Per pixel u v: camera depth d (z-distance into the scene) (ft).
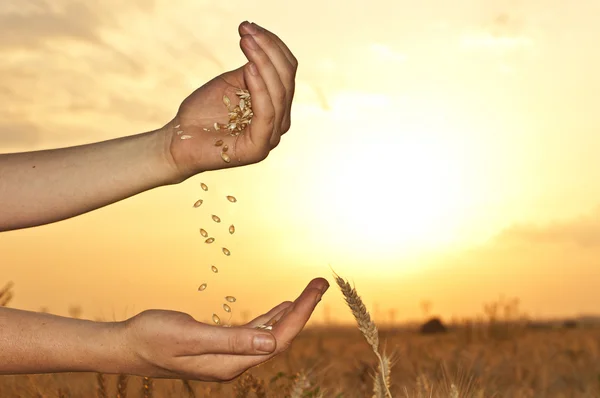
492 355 13.67
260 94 2.65
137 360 2.49
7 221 2.87
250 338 2.39
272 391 4.91
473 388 5.64
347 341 17.81
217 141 2.88
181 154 2.89
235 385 4.96
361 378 6.70
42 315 2.58
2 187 2.88
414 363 10.37
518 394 8.30
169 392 5.67
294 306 2.52
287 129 2.87
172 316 2.46
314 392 3.91
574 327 30.25
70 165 2.94
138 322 2.48
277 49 2.63
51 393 5.71
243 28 2.60
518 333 20.80
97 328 2.54
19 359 2.49
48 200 2.88
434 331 27.94
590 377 9.59
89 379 6.45
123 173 2.92
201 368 2.48
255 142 2.81
